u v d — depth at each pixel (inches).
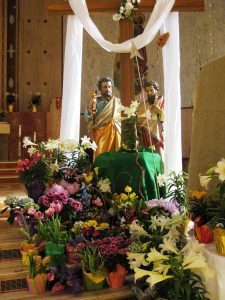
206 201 75.0
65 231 95.4
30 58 341.7
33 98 324.2
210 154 85.0
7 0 337.1
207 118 86.1
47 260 87.6
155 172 115.5
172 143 140.0
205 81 87.7
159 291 71.2
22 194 170.1
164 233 78.9
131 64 132.3
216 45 287.6
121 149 126.0
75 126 143.6
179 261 67.7
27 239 102.0
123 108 117.6
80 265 86.2
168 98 142.1
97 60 318.3
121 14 132.0
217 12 289.6
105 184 111.3
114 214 102.9
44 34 343.3
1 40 332.5
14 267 97.4
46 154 130.1
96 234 93.8
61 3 134.7
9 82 335.9
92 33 131.2
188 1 133.1
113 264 85.2
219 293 64.8
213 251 68.6
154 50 287.3
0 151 311.7
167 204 95.7
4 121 311.7
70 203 103.2
